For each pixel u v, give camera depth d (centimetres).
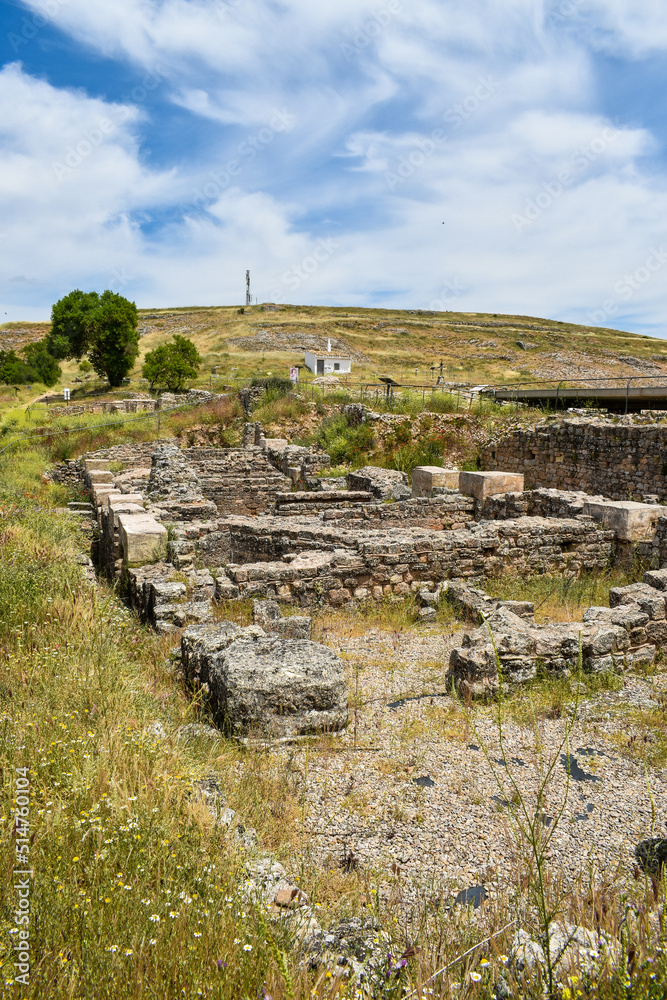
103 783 354
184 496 1384
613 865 375
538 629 663
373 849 393
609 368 6769
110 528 1078
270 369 5450
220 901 276
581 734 540
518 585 984
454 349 8381
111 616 695
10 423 2858
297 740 524
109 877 281
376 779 473
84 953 237
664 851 372
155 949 245
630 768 487
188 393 3625
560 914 311
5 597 636
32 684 481
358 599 935
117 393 4450
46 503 1595
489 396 2781
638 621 684
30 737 387
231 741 513
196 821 344
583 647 648
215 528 1092
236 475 2095
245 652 568
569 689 619
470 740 530
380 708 594
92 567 1043
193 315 10950
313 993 231
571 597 933
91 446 2633
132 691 515
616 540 1070
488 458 2222
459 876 369
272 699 528
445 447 2327
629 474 1554
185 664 619
